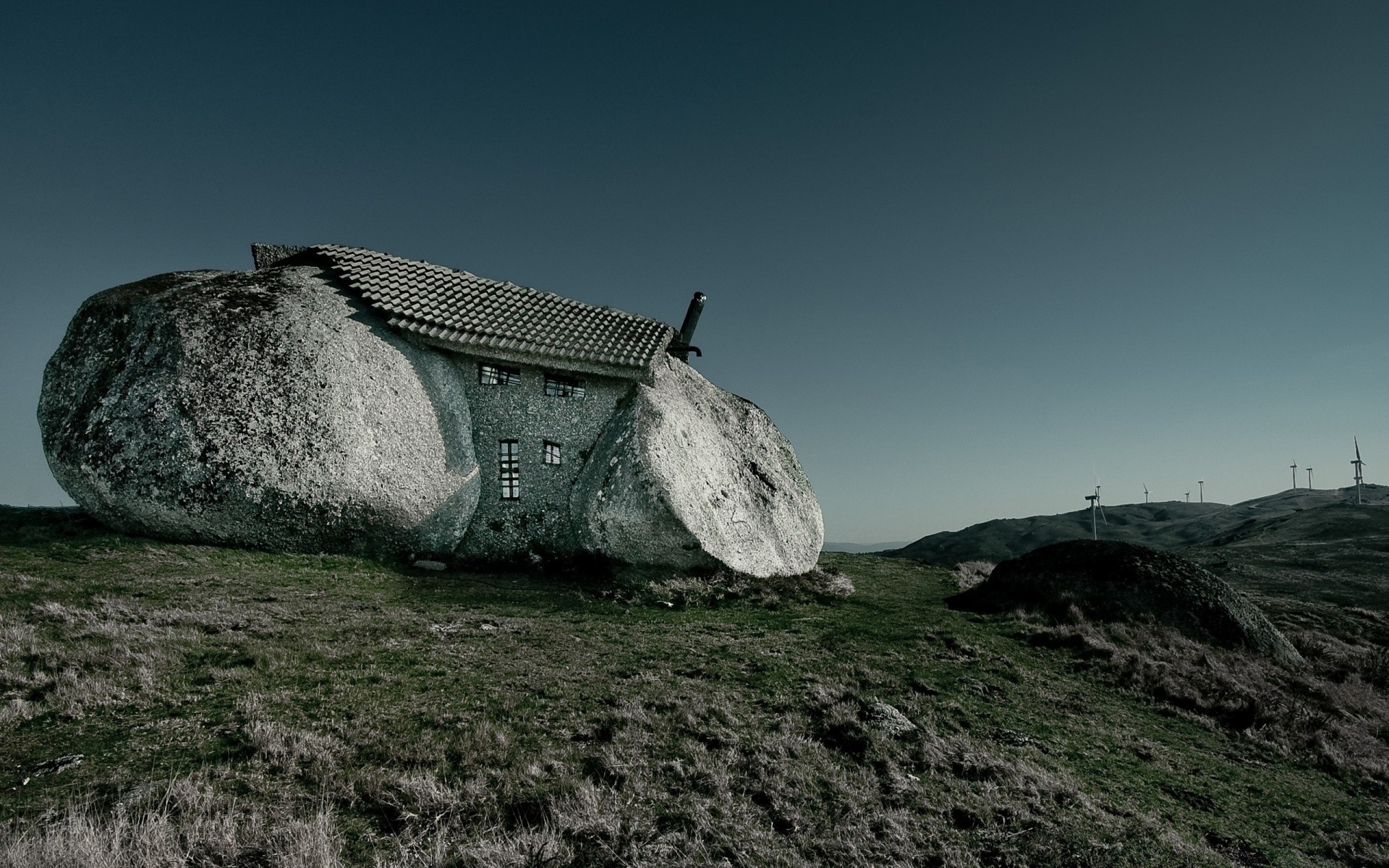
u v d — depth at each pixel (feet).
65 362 54.85
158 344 53.26
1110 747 31.99
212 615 36.27
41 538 49.03
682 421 71.05
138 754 21.39
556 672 33.35
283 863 16.24
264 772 20.90
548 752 24.11
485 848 17.75
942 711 32.86
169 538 52.26
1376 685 56.08
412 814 19.20
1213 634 57.98
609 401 72.38
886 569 95.14
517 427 69.10
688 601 54.95
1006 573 69.67
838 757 26.61
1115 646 50.34
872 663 40.19
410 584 52.39
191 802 18.56
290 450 52.90
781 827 21.12
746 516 71.97
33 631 29.94
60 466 51.13
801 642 44.39
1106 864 20.40
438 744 23.76
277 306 59.52
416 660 33.01
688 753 25.04
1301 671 53.88
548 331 73.15
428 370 65.16
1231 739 36.50
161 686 26.48
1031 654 47.44
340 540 56.44
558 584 58.39
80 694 24.81
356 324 62.23
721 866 18.44
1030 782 25.76
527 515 67.26
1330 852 24.67
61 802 18.42
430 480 60.03
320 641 34.53
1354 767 34.65
